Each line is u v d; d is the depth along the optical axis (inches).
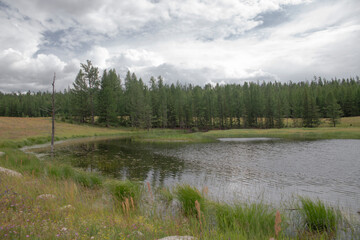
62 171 484.1
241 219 233.8
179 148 1235.9
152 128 3240.7
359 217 300.4
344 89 3909.9
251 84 4827.8
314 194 439.8
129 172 645.9
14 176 370.3
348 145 1230.3
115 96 3287.4
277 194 437.7
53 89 1016.9
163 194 390.0
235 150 1131.9
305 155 931.3
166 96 3661.4
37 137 1598.2
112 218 210.1
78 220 188.5
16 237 136.1
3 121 2437.3
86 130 2407.7
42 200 254.8
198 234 184.2
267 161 818.2
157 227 203.8
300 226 261.9
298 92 4131.4
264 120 3693.4
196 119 3695.9
